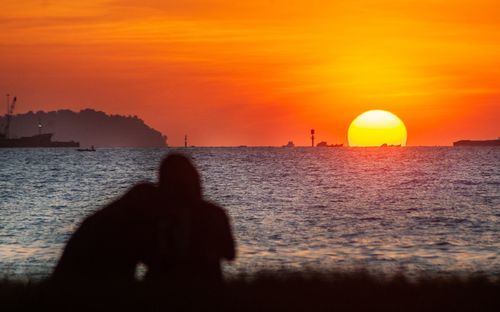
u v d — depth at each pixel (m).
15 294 23.75
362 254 86.88
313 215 147.00
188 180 23.58
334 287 25.44
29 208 168.62
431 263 78.50
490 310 23.89
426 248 92.69
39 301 23.11
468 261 80.25
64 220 137.00
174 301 23.20
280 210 160.50
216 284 23.75
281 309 23.44
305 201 188.00
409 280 26.86
